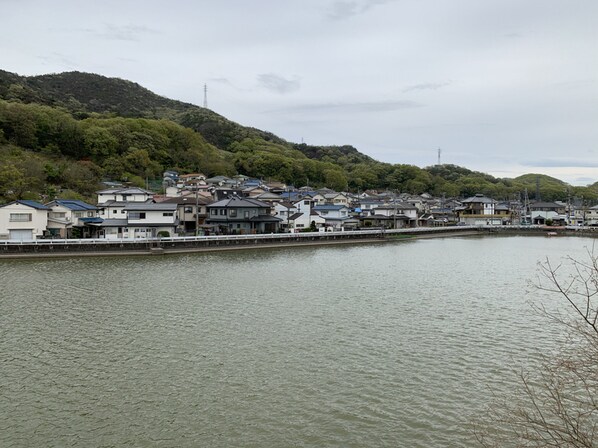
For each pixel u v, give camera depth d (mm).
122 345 23547
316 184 160375
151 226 68125
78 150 116562
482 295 35562
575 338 23797
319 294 35656
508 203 140000
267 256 60562
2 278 41719
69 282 40000
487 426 15570
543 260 57469
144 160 121688
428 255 63250
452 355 22156
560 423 15055
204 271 46906
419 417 16281
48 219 66062
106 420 16203
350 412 16656
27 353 22406
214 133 196250
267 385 18891
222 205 79000
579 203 153875
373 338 24688
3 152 97125
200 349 22984
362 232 85562
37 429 15617
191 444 14711
